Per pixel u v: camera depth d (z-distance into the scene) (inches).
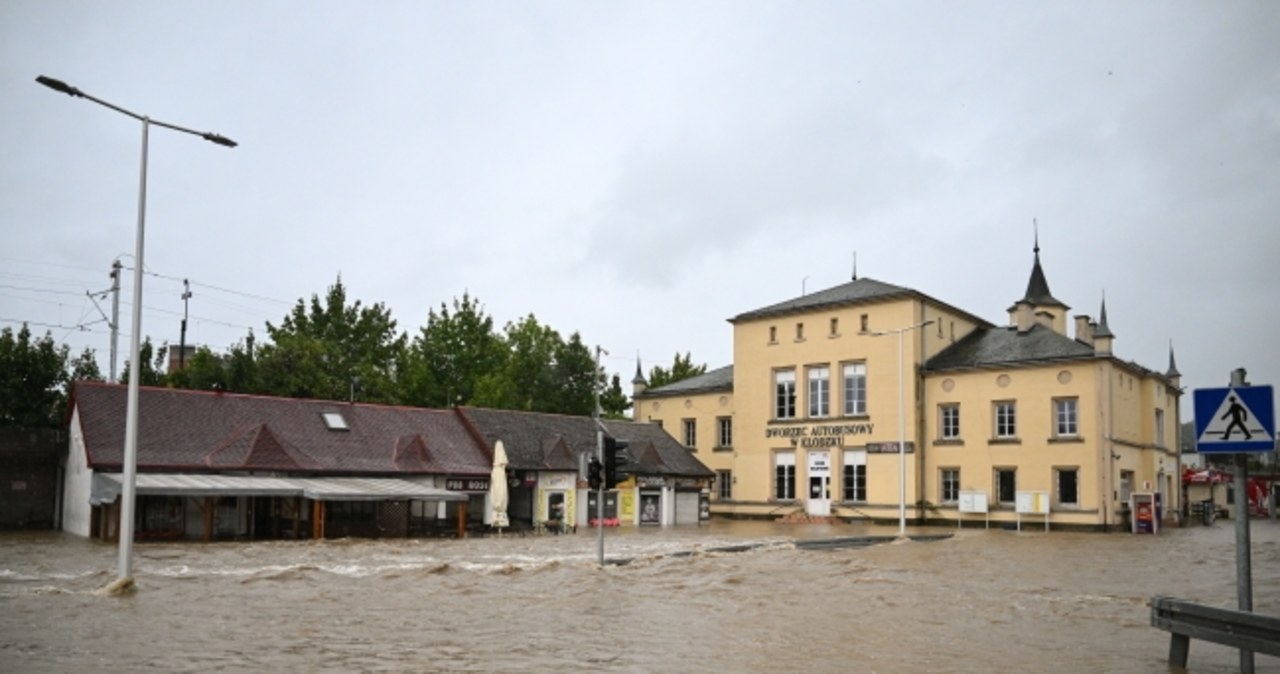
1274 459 3331.7
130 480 743.1
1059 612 697.6
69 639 519.2
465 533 1659.7
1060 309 2719.0
